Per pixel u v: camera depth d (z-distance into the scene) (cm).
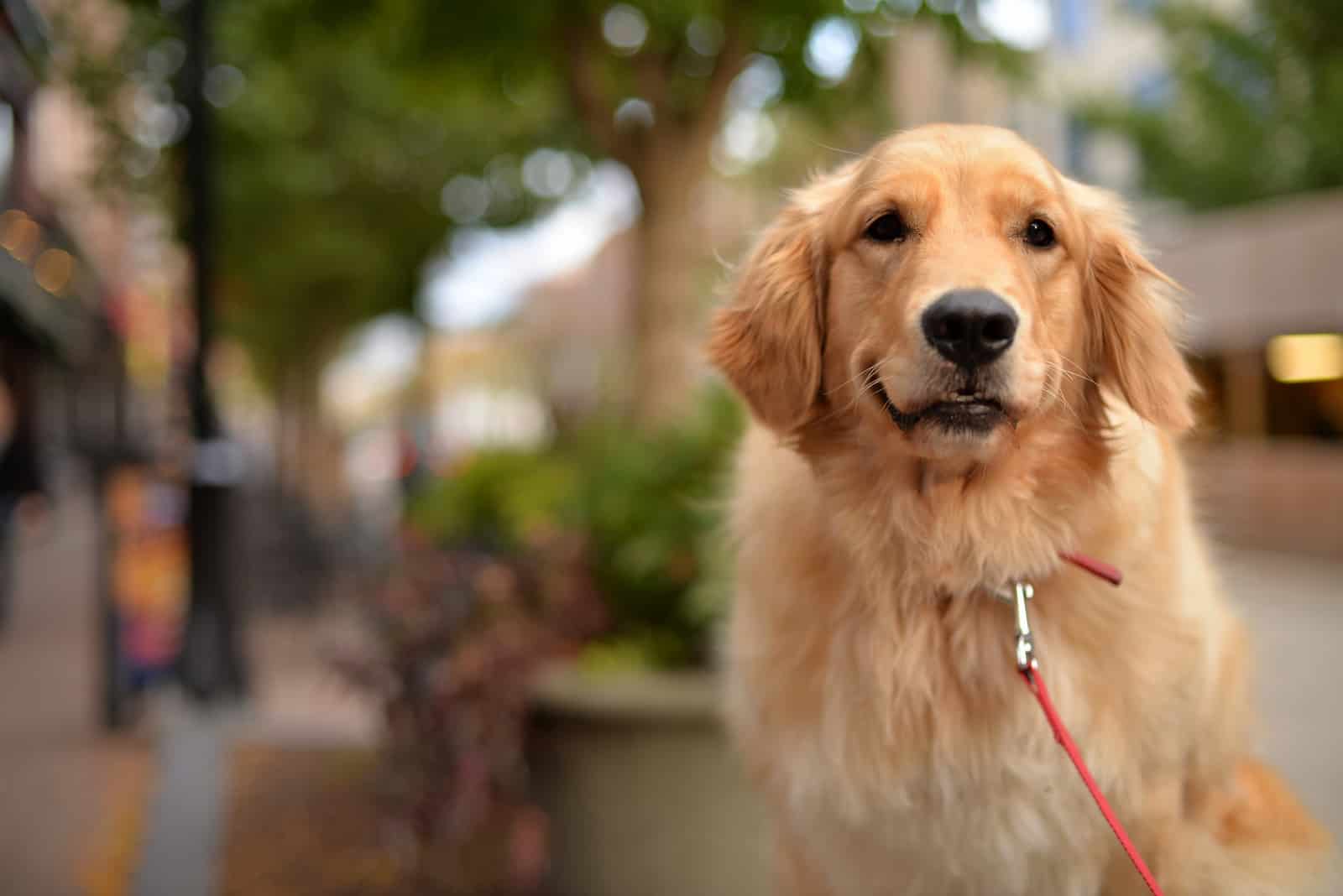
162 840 148
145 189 254
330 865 141
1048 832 88
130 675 215
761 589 94
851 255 93
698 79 201
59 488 723
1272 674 242
